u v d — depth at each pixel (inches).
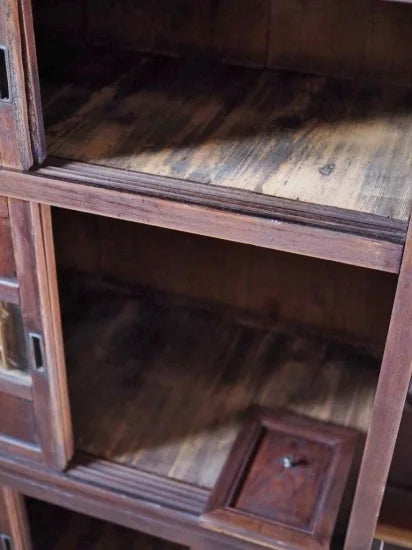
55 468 45.4
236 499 43.0
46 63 45.8
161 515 43.7
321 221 30.8
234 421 49.0
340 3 43.9
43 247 37.2
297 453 46.1
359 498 37.6
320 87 44.1
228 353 54.7
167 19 47.2
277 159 35.5
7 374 42.7
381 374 33.0
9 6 30.6
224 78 44.9
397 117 40.5
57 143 36.4
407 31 43.4
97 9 48.2
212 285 57.6
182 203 32.4
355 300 53.6
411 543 40.1
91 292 60.1
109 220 57.5
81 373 52.7
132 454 46.3
